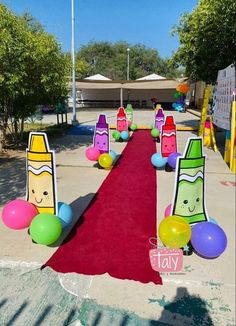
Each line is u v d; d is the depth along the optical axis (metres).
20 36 8.26
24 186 6.47
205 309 3.01
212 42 11.55
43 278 3.45
